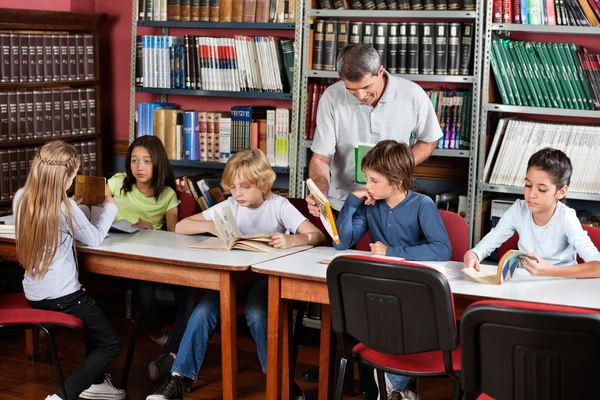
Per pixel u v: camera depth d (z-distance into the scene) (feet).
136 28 16.84
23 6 16.14
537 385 7.21
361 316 8.89
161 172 13.42
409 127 13.14
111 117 18.04
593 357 6.92
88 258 11.42
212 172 17.40
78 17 16.35
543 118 14.96
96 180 11.53
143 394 12.37
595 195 13.47
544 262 9.59
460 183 15.42
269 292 10.30
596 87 13.41
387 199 11.13
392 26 14.46
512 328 7.14
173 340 12.64
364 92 12.22
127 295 15.88
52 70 16.07
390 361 9.27
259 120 15.80
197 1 16.01
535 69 13.70
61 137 16.40
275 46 15.38
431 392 12.68
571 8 13.46
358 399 12.32
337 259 8.81
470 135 14.20
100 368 11.25
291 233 12.26
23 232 10.84
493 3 13.84
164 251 11.09
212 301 11.44
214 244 11.44
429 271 8.29
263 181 11.65
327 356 11.70
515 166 13.94
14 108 15.44
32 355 13.73
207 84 16.08
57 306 11.00
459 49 14.16
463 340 7.43
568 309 7.01
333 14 14.79
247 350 14.43
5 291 13.96
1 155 15.33
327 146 13.37
